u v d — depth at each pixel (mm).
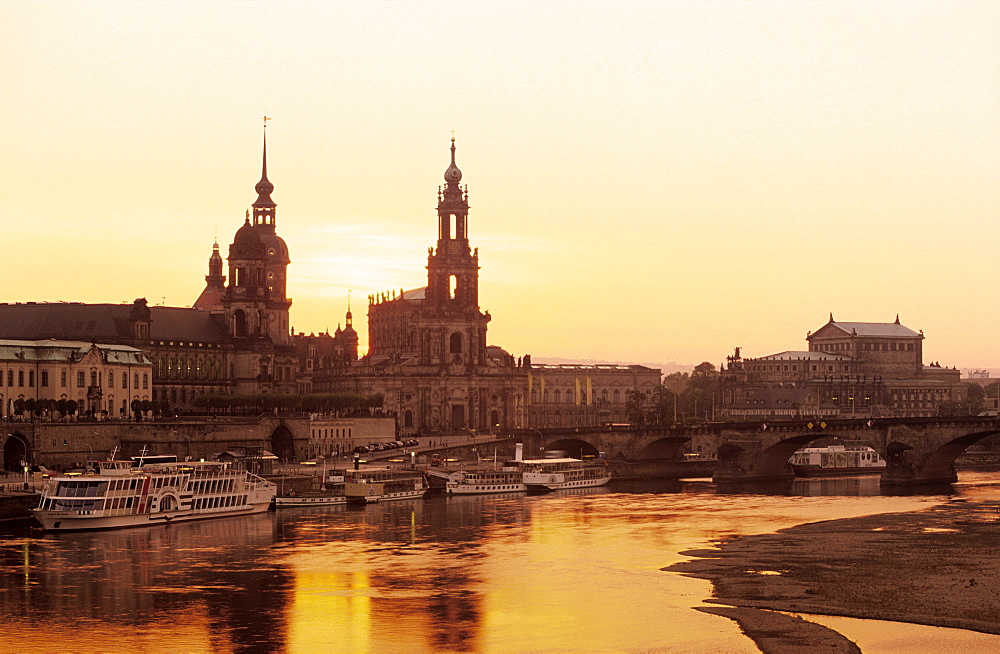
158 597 153250
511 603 149375
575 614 143250
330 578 165125
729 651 127312
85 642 132750
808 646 128000
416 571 170375
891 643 128875
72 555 181875
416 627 138375
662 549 189125
